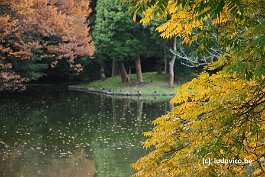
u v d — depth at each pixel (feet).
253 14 12.53
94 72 141.90
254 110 13.50
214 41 14.85
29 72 87.25
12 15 70.23
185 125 14.43
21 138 54.65
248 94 13.44
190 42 14.37
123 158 44.47
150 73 135.23
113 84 122.31
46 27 76.89
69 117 73.20
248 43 11.99
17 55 73.77
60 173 38.83
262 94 13.30
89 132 59.11
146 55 116.57
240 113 13.30
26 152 46.96
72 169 40.22
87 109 83.66
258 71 10.87
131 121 68.59
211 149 12.62
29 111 80.38
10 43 75.20
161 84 118.62
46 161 43.16
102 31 112.27
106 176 37.86
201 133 13.47
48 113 78.02
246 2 11.78
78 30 91.91
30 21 71.61
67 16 88.17
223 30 13.35
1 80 74.49
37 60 92.84
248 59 11.30
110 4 108.27
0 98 100.22
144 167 14.70
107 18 107.86
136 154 46.21
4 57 73.20
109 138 54.90
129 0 12.55
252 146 15.70
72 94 112.98
